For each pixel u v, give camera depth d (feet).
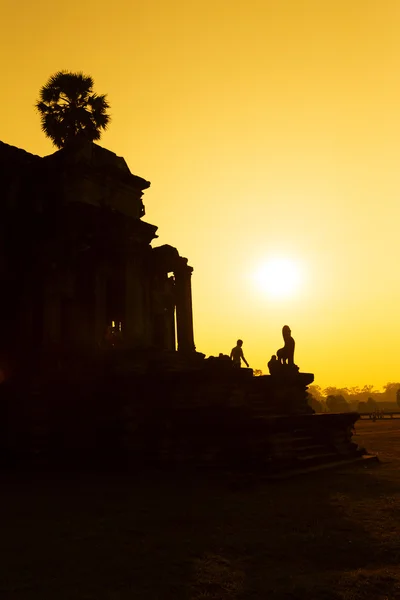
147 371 56.95
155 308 77.00
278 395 61.11
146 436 53.83
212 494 38.01
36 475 51.44
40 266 69.26
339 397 467.11
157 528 28.04
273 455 46.68
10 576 20.66
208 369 52.01
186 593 18.45
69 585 19.49
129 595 18.35
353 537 25.72
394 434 110.01
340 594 18.12
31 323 69.82
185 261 86.22
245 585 19.22
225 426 49.70
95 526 28.76
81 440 57.41
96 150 77.41
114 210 72.28
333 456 55.36
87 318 72.74
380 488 39.96
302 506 33.30
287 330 65.16
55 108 83.41
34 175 76.33
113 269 74.90
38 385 61.26
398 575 20.08
